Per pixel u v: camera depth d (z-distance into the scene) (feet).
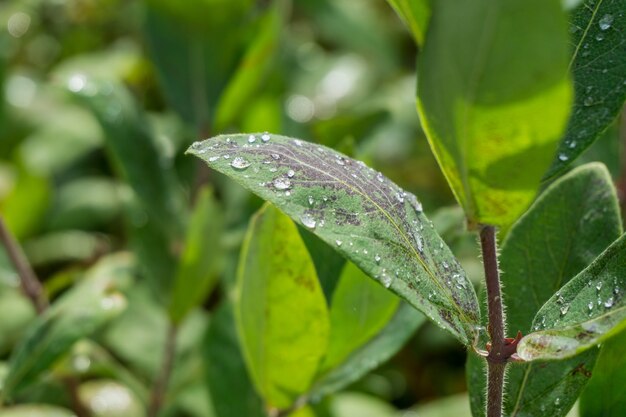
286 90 2.53
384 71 2.79
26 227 2.21
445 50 0.91
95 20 2.99
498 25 0.89
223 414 1.53
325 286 1.29
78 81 1.63
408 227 1.02
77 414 1.72
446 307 1.02
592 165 1.20
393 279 0.98
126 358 1.83
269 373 1.30
